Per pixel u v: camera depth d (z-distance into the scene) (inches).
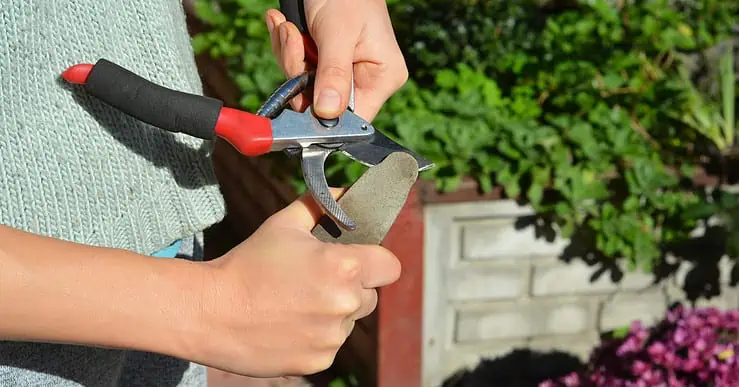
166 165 38.9
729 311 99.2
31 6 34.1
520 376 106.0
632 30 112.4
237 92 117.8
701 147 102.4
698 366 89.6
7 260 29.7
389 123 97.5
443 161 94.6
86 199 36.4
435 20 110.2
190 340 31.7
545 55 108.9
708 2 118.8
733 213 97.6
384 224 36.7
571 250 101.3
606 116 102.0
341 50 42.9
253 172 127.6
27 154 34.8
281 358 32.5
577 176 96.0
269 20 47.3
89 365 40.4
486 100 103.9
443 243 98.2
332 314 31.7
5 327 30.1
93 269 30.8
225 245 138.9
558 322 104.8
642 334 96.5
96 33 36.0
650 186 96.8
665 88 105.9
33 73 34.6
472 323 102.8
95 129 36.2
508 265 101.0
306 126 38.2
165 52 38.2
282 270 31.9
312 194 35.9
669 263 104.2
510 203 97.6
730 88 105.2
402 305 98.3
